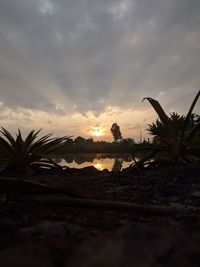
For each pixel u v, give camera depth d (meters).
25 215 2.91
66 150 58.97
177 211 3.63
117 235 1.58
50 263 1.54
